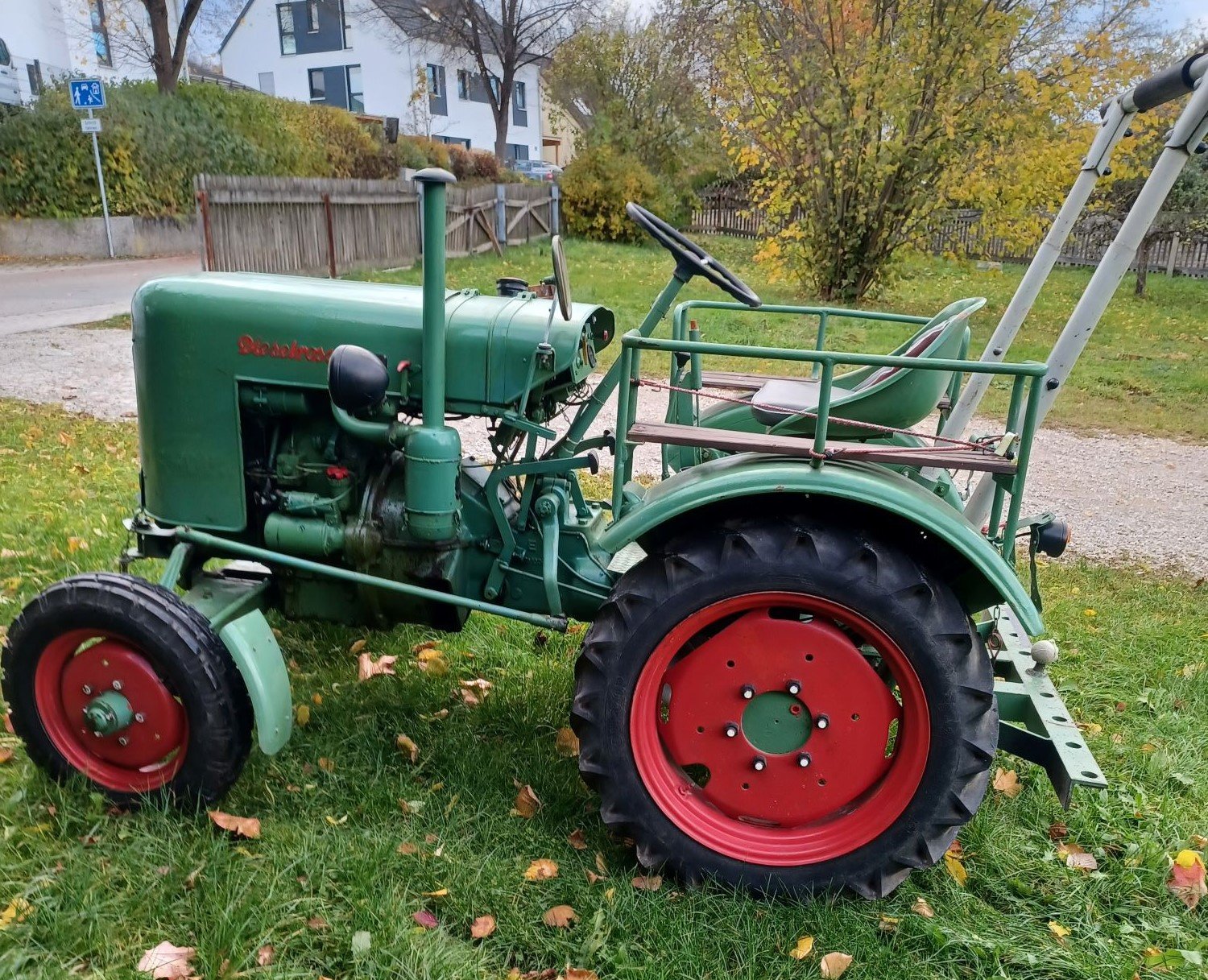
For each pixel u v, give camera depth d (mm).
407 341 2484
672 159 23109
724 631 2285
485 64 30375
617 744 2289
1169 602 4332
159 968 1980
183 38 18484
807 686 2273
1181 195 14258
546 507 2596
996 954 2164
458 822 2504
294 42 33438
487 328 2471
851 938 2189
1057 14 10688
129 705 2422
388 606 2756
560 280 2365
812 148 11672
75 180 15547
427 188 2209
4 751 2666
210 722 2365
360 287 2695
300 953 2068
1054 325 11594
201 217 10562
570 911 2211
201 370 2568
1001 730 2551
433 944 2088
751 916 2246
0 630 3326
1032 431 2146
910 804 2244
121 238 15867
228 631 2426
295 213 12148
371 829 2447
